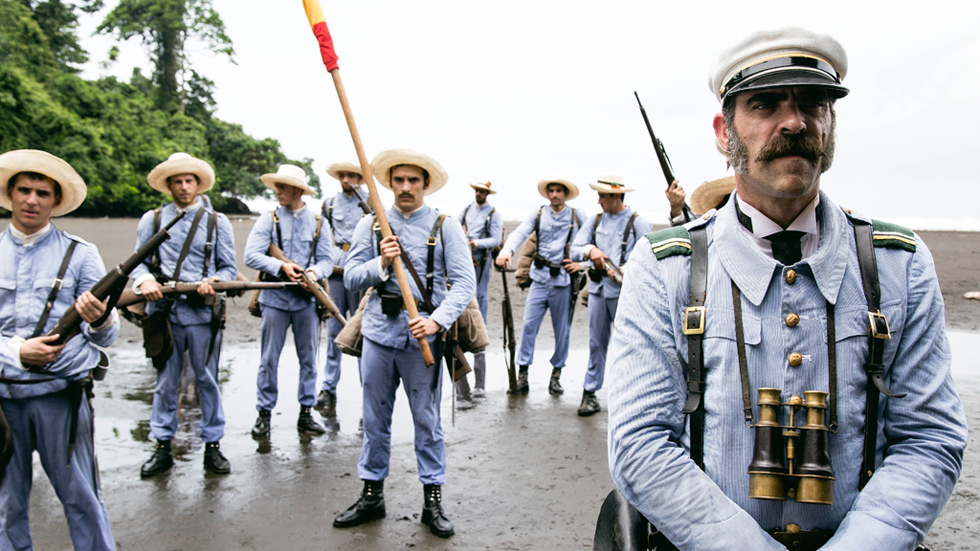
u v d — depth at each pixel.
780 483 1.31
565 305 6.83
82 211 38.53
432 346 3.89
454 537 3.78
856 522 1.26
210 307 4.75
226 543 3.70
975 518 3.93
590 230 6.41
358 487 4.49
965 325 10.20
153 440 5.30
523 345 7.07
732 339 1.39
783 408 1.36
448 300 3.84
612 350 1.53
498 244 8.98
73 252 3.15
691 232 1.52
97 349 3.18
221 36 55.16
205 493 4.36
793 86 1.36
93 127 38.78
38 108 36.38
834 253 1.40
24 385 2.93
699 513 1.30
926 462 1.30
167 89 53.16
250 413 6.07
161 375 4.71
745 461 1.36
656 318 1.46
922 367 1.36
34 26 41.19
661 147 5.02
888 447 1.37
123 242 21.08
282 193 5.85
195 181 4.99
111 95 43.22
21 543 3.06
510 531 3.85
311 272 5.69
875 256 1.42
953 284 13.96
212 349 4.77
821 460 1.30
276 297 5.50
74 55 49.59
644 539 1.53
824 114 1.41
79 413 3.06
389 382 3.94
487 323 10.43
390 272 3.88
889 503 1.26
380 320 3.88
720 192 4.29
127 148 41.84
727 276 1.43
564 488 4.45
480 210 9.05
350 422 5.90
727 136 1.51
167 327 4.60
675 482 1.33
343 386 7.09
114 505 4.16
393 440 5.38
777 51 1.39
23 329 3.02
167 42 52.94
